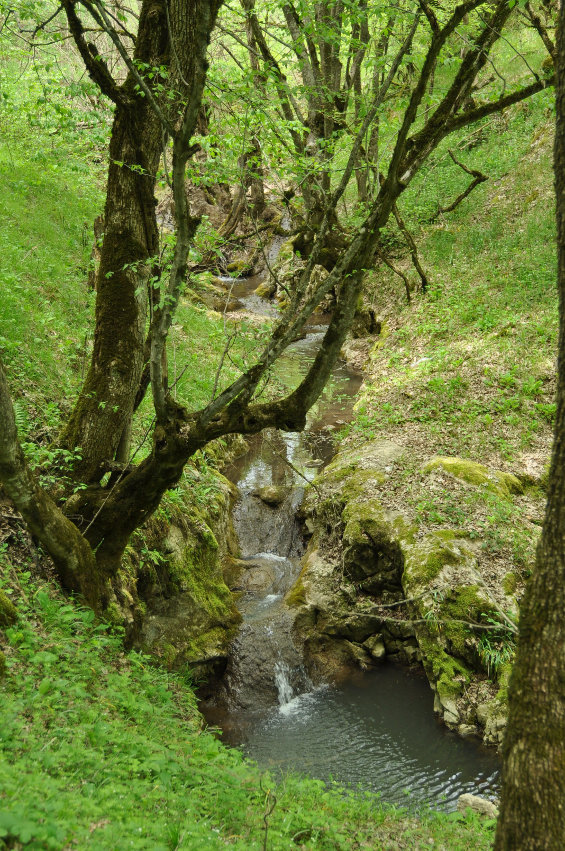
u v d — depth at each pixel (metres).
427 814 5.09
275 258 20.73
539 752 2.64
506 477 8.84
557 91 2.85
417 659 7.66
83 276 12.33
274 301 18.59
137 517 6.18
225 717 7.24
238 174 6.38
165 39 5.90
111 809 3.36
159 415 5.48
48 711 4.21
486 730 6.43
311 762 6.41
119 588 6.77
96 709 4.64
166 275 5.37
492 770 6.14
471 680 6.88
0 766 3.12
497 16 5.16
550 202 15.75
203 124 8.83
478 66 5.26
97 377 6.35
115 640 5.92
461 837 4.57
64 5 5.36
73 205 14.71
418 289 15.59
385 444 10.06
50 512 5.45
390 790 5.96
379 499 8.63
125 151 5.96
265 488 10.64
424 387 11.48
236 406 5.43
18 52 9.23
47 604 5.42
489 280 14.49
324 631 8.14
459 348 12.45
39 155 8.61
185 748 4.76
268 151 6.85
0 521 6.05
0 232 11.81
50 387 8.30
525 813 2.64
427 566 7.48
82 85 5.89
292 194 10.13
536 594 2.77
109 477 6.65
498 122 19.72
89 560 5.99
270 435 12.62
